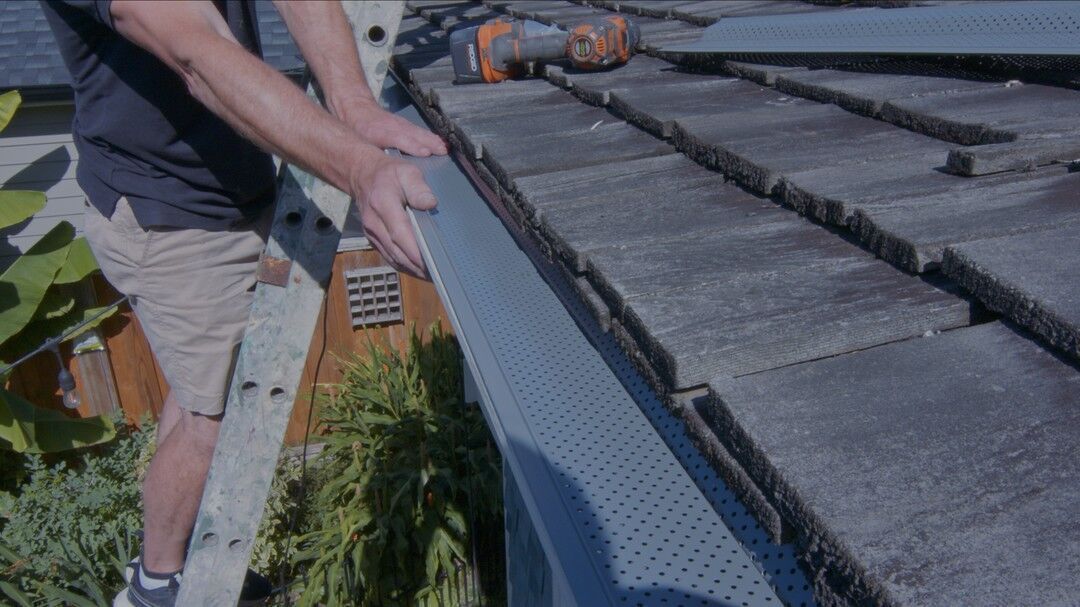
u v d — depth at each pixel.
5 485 7.05
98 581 5.51
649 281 1.44
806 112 2.33
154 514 2.58
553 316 1.67
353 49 2.05
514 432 1.29
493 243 2.03
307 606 5.48
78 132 2.29
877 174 1.75
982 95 2.15
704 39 3.20
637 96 2.69
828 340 1.20
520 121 2.70
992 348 1.14
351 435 6.16
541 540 1.10
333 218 2.19
